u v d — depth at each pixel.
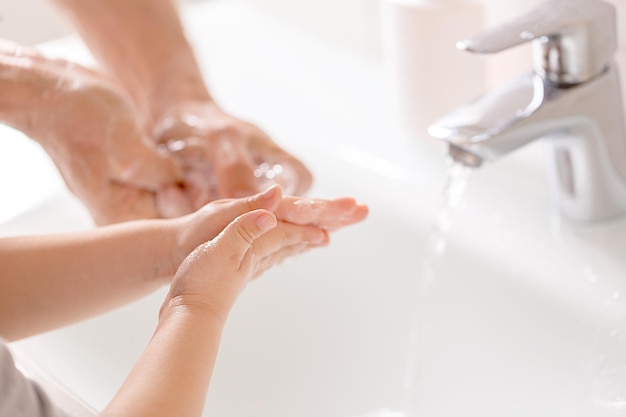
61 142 1.05
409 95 1.15
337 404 1.08
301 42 1.36
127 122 1.06
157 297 1.10
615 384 0.94
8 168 1.21
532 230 1.05
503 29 0.93
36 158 1.22
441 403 1.04
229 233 0.87
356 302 1.12
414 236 1.11
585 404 0.95
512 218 1.07
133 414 0.82
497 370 1.02
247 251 0.88
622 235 1.03
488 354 1.03
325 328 1.12
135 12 1.15
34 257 0.95
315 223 0.93
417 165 1.15
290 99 1.26
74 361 1.04
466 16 1.10
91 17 1.15
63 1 1.16
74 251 0.95
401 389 1.06
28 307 0.95
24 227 1.13
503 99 0.98
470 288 1.06
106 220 1.08
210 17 1.43
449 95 1.13
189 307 0.86
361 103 1.24
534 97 0.98
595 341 0.97
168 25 1.16
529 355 1.01
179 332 0.85
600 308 0.98
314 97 1.26
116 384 1.05
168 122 1.12
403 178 1.14
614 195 1.03
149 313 1.10
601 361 0.96
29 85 1.05
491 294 1.04
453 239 1.07
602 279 1.00
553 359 0.99
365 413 1.06
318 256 1.13
